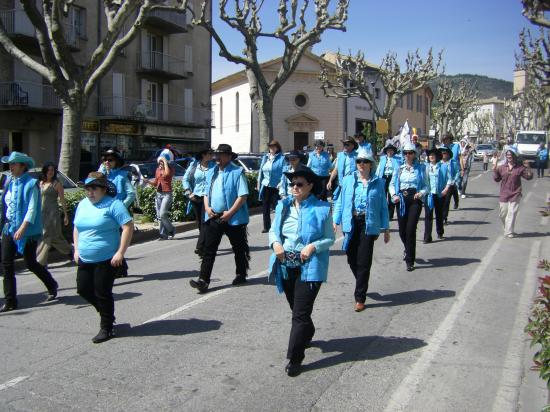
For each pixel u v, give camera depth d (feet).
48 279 24.29
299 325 15.51
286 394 14.40
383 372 15.72
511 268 28.48
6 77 83.51
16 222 22.95
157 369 16.15
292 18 71.51
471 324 19.74
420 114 216.95
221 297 23.80
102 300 18.66
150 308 22.40
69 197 36.01
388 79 132.26
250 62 72.64
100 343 18.48
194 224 47.42
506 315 20.77
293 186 16.05
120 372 15.99
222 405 13.83
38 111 86.02
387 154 44.68
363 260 21.48
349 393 14.43
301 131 151.02
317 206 16.05
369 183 21.56
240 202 24.48
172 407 13.76
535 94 202.28
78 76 49.11
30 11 45.93
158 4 51.21
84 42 93.76
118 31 49.08
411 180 28.12
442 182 36.42
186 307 22.39
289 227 16.20
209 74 126.93
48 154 89.97
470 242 36.11
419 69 130.21
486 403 13.91
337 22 70.44
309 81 151.12
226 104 162.71
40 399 14.37
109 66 49.90
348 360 16.60
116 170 28.60
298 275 16.11
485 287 24.73
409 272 27.86
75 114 49.29
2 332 19.97
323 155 44.04
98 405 13.94
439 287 24.81
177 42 116.78
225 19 69.51
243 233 25.64
